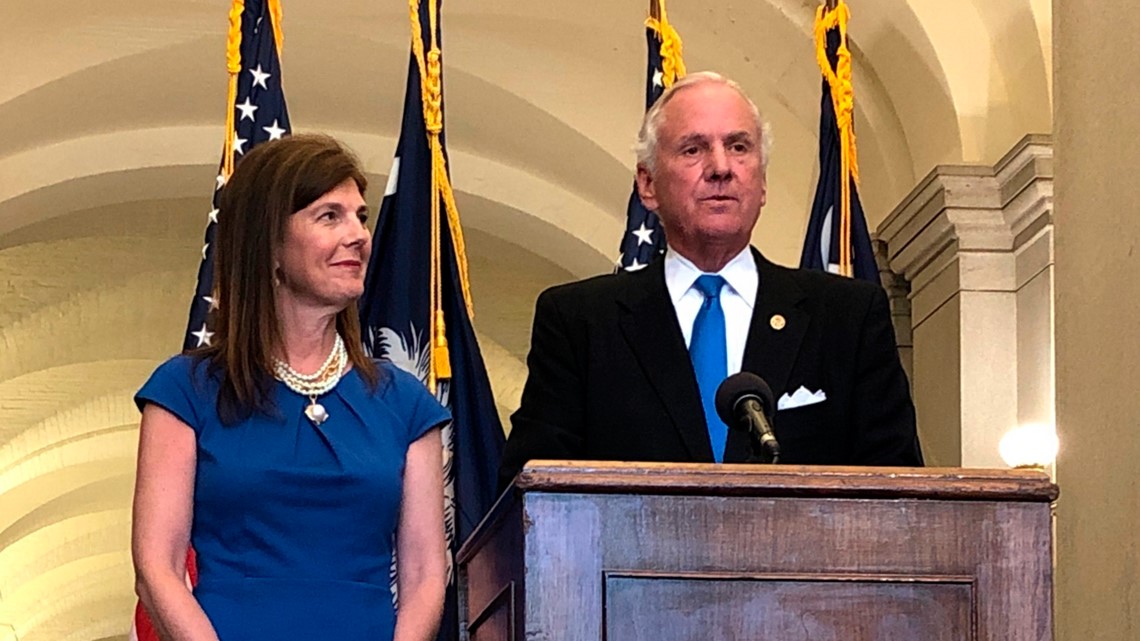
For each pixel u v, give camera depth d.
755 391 2.94
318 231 3.35
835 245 6.16
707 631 2.52
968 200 6.75
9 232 9.34
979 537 2.57
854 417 3.58
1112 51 3.85
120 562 18.23
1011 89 7.01
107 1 8.20
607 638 2.50
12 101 8.41
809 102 7.94
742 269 3.80
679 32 8.03
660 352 3.58
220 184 5.75
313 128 9.16
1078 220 3.95
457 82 8.67
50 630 19.39
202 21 8.35
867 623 2.54
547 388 3.61
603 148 8.71
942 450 6.94
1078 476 3.89
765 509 2.55
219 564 3.20
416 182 5.85
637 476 2.54
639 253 6.02
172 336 11.86
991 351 6.79
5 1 8.04
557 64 8.63
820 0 7.46
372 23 8.37
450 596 5.40
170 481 3.22
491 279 11.59
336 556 3.22
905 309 7.43
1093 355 3.85
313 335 3.37
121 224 10.09
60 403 13.19
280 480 3.21
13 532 15.66
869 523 2.56
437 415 3.46
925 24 6.99
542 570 2.51
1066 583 3.94
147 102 8.87
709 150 3.75
